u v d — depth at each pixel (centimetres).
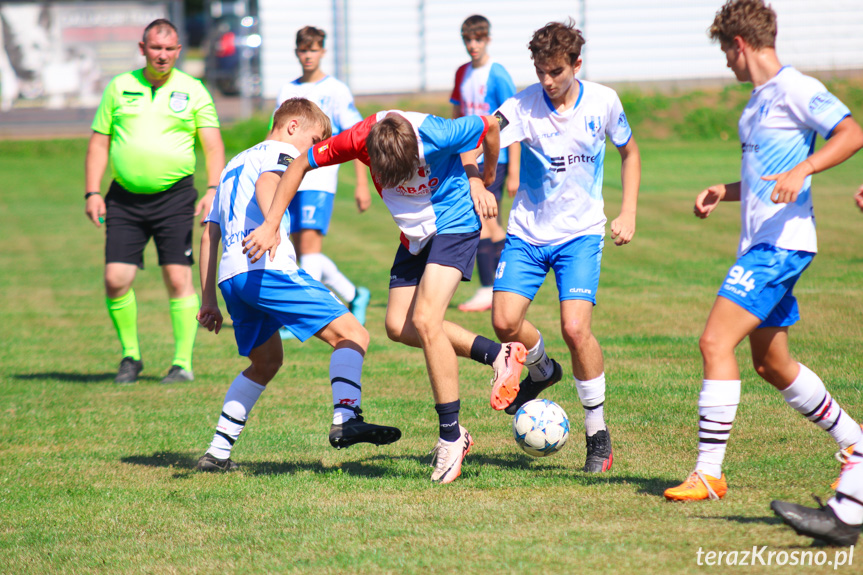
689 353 2353
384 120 1392
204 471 1574
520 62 9225
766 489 1332
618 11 9138
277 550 1170
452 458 1463
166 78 2272
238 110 9781
